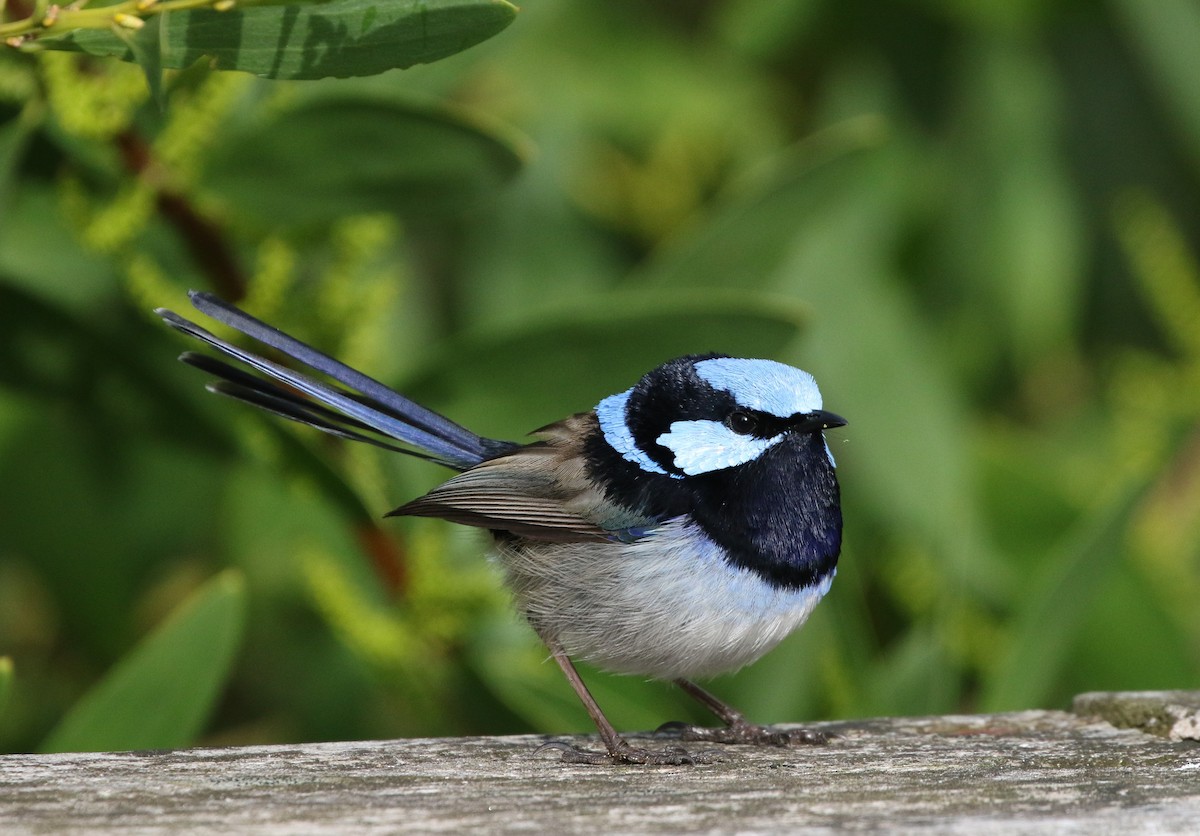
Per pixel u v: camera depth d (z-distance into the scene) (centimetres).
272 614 1345
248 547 1275
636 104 1448
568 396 1095
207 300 979
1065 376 1545
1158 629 1219
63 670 1393
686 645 947
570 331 1059
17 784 750
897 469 1270
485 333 1061
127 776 766
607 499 942
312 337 1100
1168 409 1319
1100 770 787
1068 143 1570
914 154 1509
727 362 961
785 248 1203
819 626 1148
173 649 916
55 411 1293
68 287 1179
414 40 715
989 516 1306
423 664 1123
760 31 1427
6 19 947
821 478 955
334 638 1339
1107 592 1221
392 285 1110
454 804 729
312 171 1043
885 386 1278
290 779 767
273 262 1084
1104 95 1569
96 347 1073
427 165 1037
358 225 1091
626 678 1171
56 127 1059
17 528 1303
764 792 752
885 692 1112
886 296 1287
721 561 934
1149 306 1578
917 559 1277
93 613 1310
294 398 1004
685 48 1507
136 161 1048
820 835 680
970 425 1473
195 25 711
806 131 1527
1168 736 863
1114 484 1312
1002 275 1478
